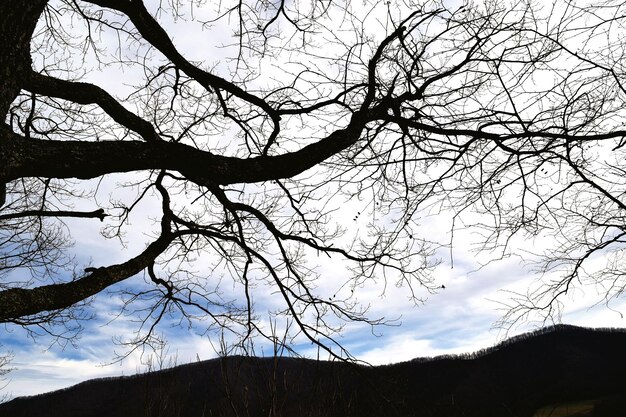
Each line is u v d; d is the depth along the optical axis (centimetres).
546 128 358
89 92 314
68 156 227
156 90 498
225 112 464
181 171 264
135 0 354
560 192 407
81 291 296
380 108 354
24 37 241
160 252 390
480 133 365
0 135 212
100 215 397
